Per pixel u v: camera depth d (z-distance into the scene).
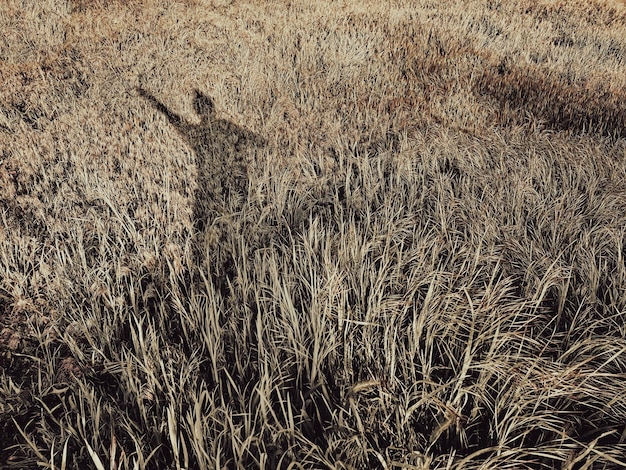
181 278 3.10
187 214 3.66
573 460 1.89
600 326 2.73
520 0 10.29
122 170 4.15
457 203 3.74
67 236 3.41
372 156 4.77
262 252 3.27
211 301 2.58
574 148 4.60
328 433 2.19
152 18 8.15
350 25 8.23
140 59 6.62
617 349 2.46
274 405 2.37
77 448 2.13
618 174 4.14
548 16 9.53
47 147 4.45
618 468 2.05
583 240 3.26
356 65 6.75
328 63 6.72
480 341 2.45
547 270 2.80
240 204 3.84
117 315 2.79
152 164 4.32
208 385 2.46
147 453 2.11
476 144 4.64
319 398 2.40
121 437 2.18
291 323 2.55
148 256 3.21
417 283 2.81
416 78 6.41
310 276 2.86
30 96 5.41
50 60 6.50
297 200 3.90
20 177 3.99
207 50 7.02
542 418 2.13
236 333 2.52
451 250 3.24
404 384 2.36
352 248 3.02
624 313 2.70
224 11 8.66
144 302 2.89
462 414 2.30
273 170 4.14
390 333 2.48
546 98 5.89
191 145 4.64
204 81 6.06
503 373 2.27
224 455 2.04
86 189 3.83
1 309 2.91
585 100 5.94
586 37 8.39
